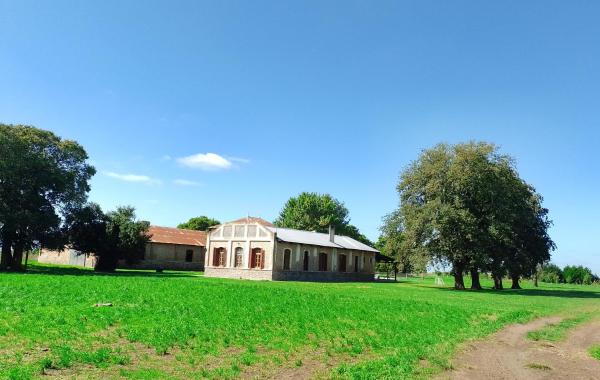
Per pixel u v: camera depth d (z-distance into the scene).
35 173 51.41
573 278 122.38
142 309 19.77
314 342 15.32
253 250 60.78
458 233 50.78
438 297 36.94
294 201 117.38
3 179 48.88
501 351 15.70
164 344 13.53
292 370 11.98
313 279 63.62
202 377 10.85
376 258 78.25
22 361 11.20
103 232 59.84
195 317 18.50
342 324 19.08
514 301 36.88
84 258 75.12
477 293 47.28
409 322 20.70
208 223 132.12
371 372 11.99
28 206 51.16
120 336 14.38
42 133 53.31
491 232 50.28
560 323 23.80
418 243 53.50
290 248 61.19
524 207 58.22
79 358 11.64
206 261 64.62
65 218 56.97
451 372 12.54
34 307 18.91
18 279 33.59
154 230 79.75
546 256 65.81
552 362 14.35
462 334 18.56
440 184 52.44
